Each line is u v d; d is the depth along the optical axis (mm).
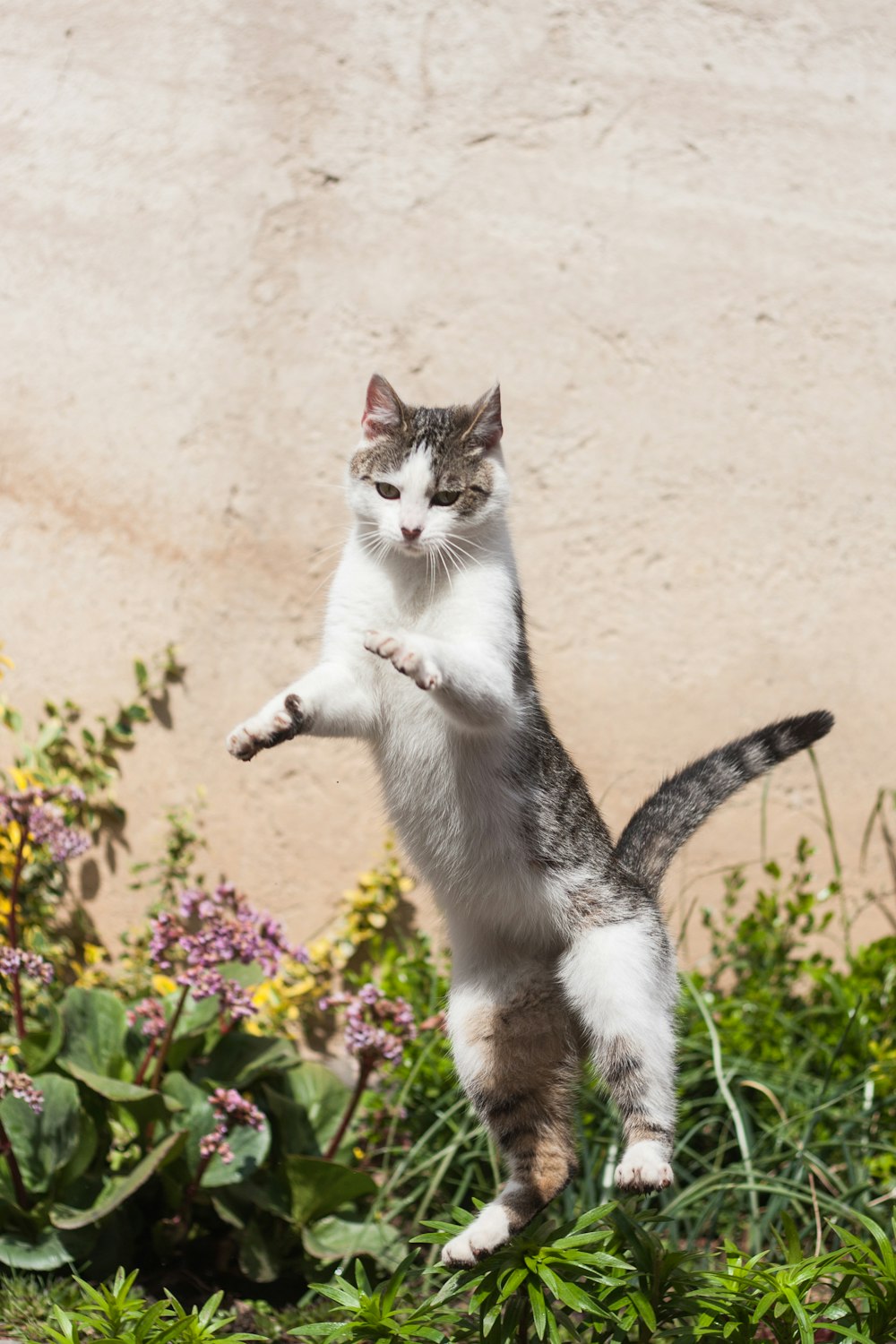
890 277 4289
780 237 4270
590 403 4289
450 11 4203
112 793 4305
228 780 4312
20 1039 3287
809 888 4355
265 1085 3486
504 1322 2340
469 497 2906
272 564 4277
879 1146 3414
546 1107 2859
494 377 4281
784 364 4293
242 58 4199
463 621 2809
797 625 4324
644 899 3000
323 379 4262
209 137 4219
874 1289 2357
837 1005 4035
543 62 4227
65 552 4309
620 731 4336
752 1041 3873
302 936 4309
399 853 4305
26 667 4309
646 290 4273
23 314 4273
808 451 4301
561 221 4262
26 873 4098
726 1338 2336
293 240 4238
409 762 2924
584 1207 3295
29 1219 3037
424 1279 3209
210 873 4305
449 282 4266
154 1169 2979
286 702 2686
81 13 4203
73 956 4297
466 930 3061
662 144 4246
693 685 4328
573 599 4312
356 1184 3189
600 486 4301
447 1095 3619
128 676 4312
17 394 4285
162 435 4273
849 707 4336
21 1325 2824
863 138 4262
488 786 2883
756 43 4230
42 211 4254
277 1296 3186
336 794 4320
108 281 4262
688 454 4301
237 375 4254
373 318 4262
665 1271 2396
